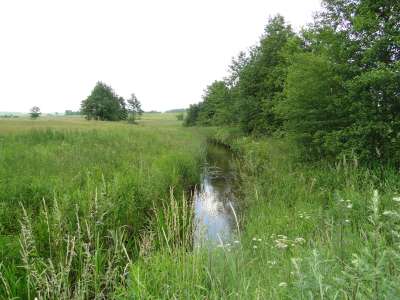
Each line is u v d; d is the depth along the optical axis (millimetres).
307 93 9414
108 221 5383
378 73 7055
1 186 6277
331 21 9258
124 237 5492
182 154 14969
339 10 9031
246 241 5477
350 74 8492
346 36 8594
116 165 10234
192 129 50156
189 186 11539
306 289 2137
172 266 3779
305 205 6805
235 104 26125
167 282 3447
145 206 7098
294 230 5527
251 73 23953
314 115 9445
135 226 6129
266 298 2811
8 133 17922
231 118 31156
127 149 14352
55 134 17609
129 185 7344
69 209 5434
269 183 9359
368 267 1829
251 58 25172
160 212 6488
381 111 7758
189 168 12688
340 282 1930
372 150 7742
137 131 26234
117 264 4594
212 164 18016
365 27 8008
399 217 2398
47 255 4277
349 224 4543
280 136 16906
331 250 3355
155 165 10758
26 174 7617
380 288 1792
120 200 6320
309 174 8953
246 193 9266
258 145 17500
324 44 9406
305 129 10141
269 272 3580
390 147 7434
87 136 18031
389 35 7453
